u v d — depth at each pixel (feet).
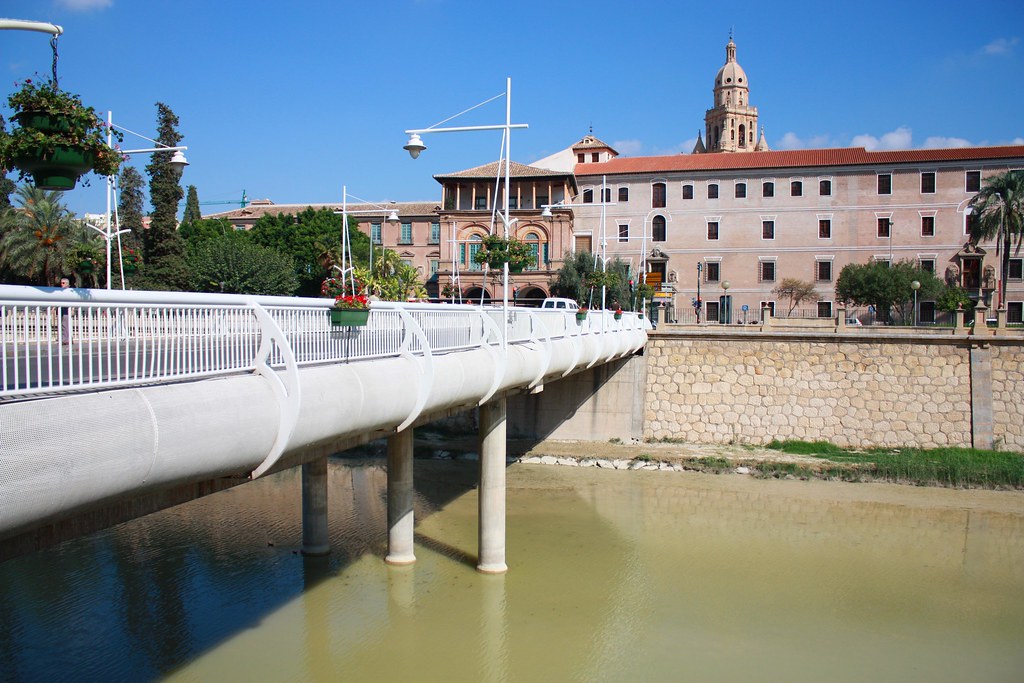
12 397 20.11
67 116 25.79
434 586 59.88
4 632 50.52
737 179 224.33
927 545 75.25
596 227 230.27
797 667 49.52
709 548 72.59
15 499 18.48
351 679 45.06
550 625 53.83
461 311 50.01
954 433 115.14
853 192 219.20
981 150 213.87
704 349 122.72
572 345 75.10
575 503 87.61
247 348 29.17
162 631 50.93
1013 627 56.54
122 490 21.86
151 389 23.49
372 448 115.44
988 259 212.84
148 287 173.37
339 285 61.36
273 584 59.57
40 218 120.67
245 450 26.66
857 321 195.62
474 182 219.20
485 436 61.77
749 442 120.37
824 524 81.51
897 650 52.42
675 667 48.78
